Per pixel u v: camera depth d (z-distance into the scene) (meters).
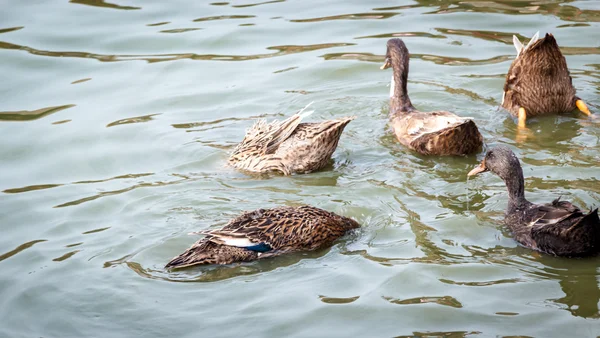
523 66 13.25
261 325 8.39
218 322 8.46
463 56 15.96
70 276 9.41
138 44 16.89
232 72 15.78
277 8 18.56
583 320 8.27
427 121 12.75
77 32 17.38
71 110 14.55
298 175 12.31
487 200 11.12
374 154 12.91
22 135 13.66
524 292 8.81
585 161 11.94
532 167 11.84
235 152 12.66
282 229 9.92
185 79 15.59
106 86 15.38
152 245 10.06
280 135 12.49
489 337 8.04
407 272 9.25
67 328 8.46
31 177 12.34
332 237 10.21
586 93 14.28
